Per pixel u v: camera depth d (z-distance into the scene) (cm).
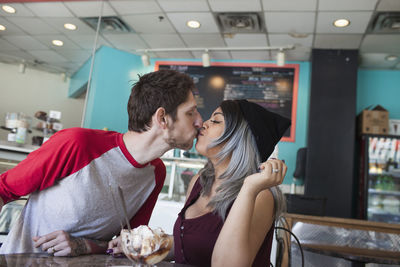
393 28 431
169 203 311
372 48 493
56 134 133
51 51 400
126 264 109
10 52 379
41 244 122
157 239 93
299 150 507
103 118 477
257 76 547
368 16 410
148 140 131
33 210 133
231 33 479
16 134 349
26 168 125
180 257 132
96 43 448
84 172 128
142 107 128
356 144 541
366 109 527
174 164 326
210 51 536
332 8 401
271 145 139
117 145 135
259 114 141
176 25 467
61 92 395
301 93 539
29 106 369
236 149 137
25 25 396
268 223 122
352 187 512
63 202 128
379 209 507
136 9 431
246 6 411
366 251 307
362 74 561
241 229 105
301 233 328
